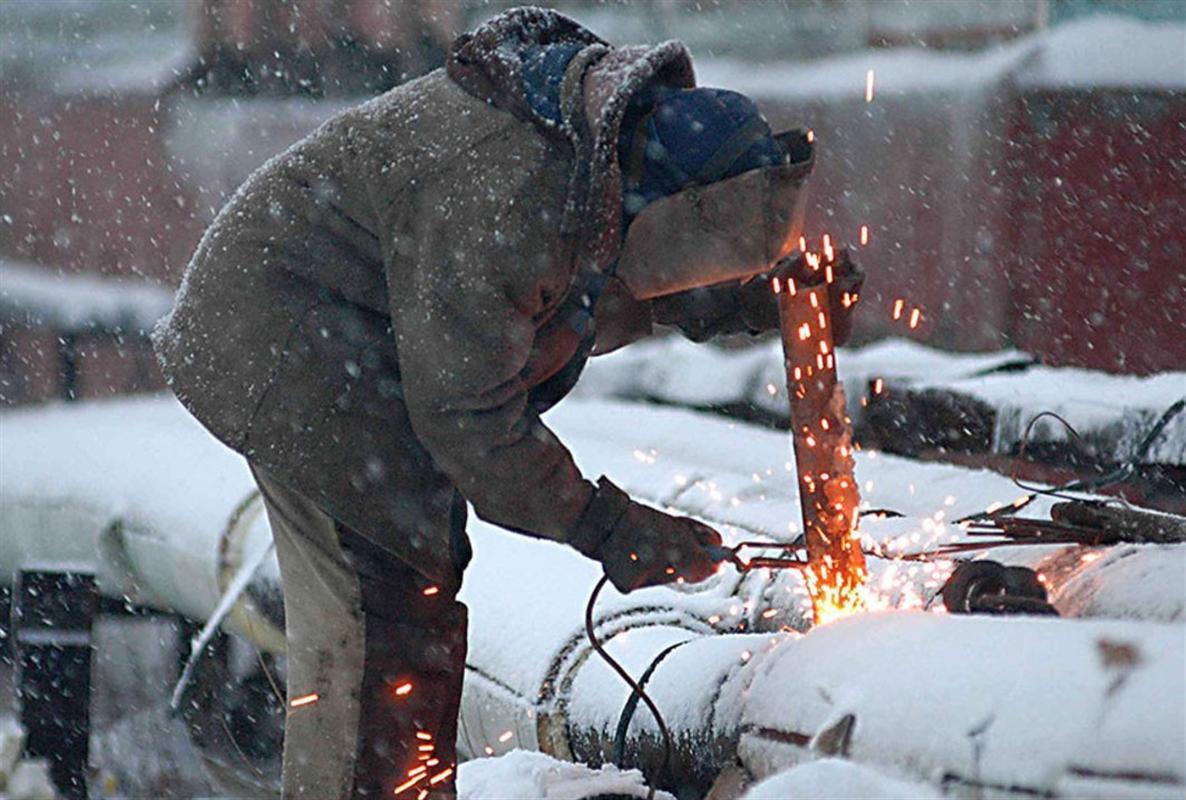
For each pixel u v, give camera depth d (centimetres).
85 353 6000
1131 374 4538
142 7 6488
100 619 3275
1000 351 4669
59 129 6481
